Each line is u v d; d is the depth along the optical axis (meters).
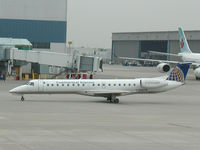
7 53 106.75
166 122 50.50
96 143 36.75
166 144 36.97
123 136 40.38
